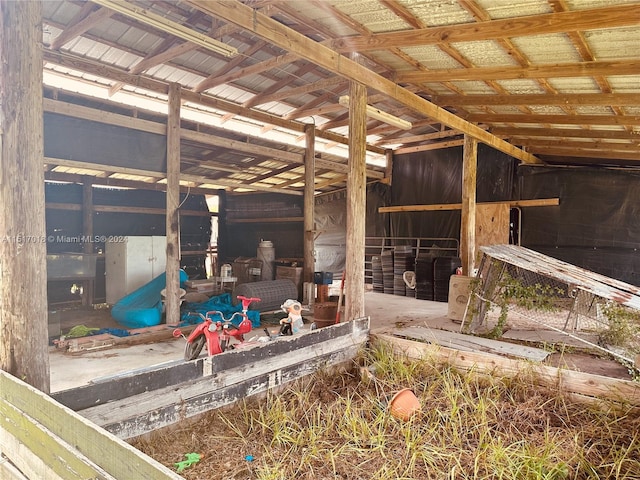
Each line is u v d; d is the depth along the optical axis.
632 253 8.39
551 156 8.97
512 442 3.05
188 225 11.49
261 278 9.71
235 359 3.43
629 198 8.43
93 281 8.05
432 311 7.53
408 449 2.90
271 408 3.42
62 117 5.53
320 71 6.98
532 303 5.48
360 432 3.14
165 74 6.57
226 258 11.99
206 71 6.60
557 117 6.16
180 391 3.04
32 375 2.31
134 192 10.13
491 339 5.32
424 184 10.95
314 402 3.67
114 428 2.66
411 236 11.10
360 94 4.86
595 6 3.37
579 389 3.71
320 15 4.25
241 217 12.54
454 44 4.33
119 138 6.00
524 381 3.91
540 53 4.28
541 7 3.49
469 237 7.39
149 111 6.75
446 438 3.10
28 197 2.29
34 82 2.31
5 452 2.29
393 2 3.66
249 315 6.56
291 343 3.95
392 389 3.96
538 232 9.25
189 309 6.98
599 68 4.21
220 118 8.16
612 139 7.13
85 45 5.72
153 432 2.88
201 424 3.19
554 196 9.09
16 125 2.25
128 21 5.32
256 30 3.53
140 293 6.89
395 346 4.75
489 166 9.88
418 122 9.41
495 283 5.73
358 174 4.94
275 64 5.85
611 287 4.91
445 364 4.34
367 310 7.62
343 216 11.72
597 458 2.86
